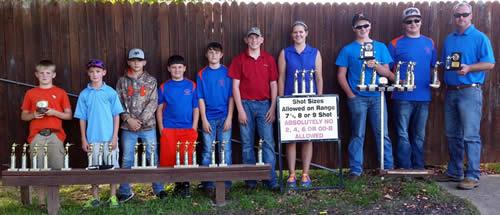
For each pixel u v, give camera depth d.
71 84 5.45
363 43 5.39
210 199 5.09
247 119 5.27
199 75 5.27
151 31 5.51
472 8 5.87
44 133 4.95
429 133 6.05
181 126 5.15
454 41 5.37
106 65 5.48
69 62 5.44
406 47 5.54
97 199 4.91
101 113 4.91
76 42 5.42
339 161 5.36
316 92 5.49
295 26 5.30
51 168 4.82
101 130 4.90
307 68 5.35
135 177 4.79
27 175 4.68
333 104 5.33
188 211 4.71
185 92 5.16
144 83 5.10
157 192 5.15
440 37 5.91
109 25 5.45
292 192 5.21
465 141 5.32
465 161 6.11
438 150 6.08
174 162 5.12
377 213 4.60
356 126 5.59
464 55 5.26
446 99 5.51
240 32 5.63
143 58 5.13
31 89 5.05
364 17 5.42
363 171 5.95
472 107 5.25
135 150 4.87
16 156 5.51
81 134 5.15
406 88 5.29
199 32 5.57
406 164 5.70
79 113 4.93
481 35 5.20
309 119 5.29
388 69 5.48
